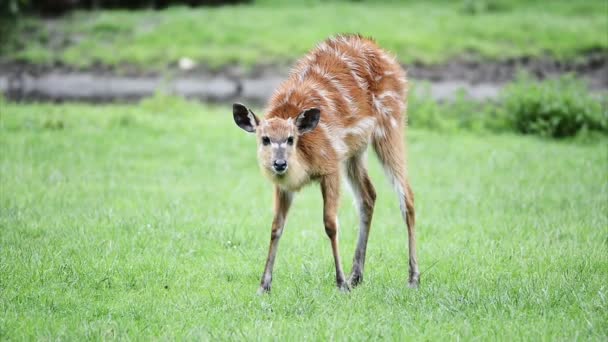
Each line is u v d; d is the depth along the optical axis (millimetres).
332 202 17453
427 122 37656
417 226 22484
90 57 54844
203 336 14375
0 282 17156
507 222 22391
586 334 14227
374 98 18656
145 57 54281
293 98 17750
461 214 23625
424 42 54156
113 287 17344
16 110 38375
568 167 29188
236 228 21766
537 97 36594
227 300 16531
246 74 52000
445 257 19516
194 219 22453
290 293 16969
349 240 21375
